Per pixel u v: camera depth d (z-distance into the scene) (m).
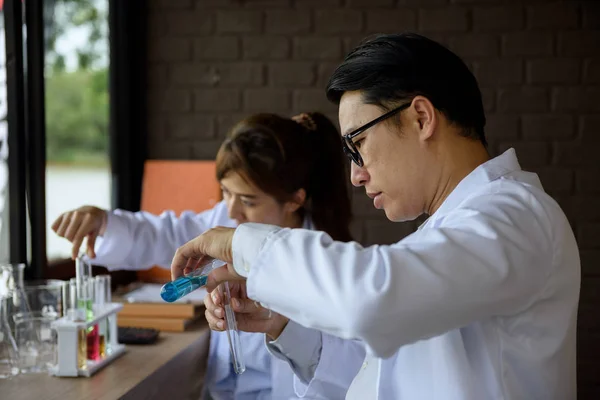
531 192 1.00
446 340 1.01
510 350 1.00
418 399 1.04
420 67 1.04
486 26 2.78
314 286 0.89
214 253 1.03
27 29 2.05
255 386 1.82
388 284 0.86
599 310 2.81
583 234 2.81
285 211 1.93
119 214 2.12
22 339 1.58
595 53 2.77
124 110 2.80
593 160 2.79
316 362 1.52
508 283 0.90
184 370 1.79
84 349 1.56
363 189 2.83
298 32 2.82
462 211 0.97
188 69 2.86
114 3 2.77
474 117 1.09
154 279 2.70
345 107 1.10
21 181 2.04
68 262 2.31
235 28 2.84
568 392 1.05
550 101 2.79
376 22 2.80
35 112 2.08
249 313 1.40
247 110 2.84
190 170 2.69
